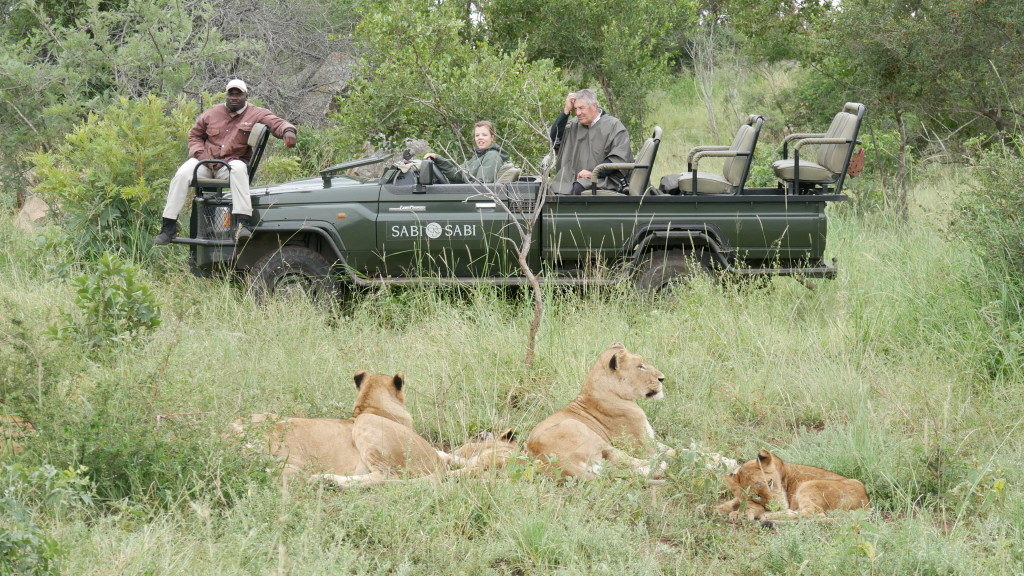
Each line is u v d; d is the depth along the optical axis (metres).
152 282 13.27
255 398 8.55
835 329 11.87
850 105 13.32
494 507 6.99
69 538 5.75
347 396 9.70
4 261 14.48
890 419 9.11
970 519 7.41
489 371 10.27
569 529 6.79
